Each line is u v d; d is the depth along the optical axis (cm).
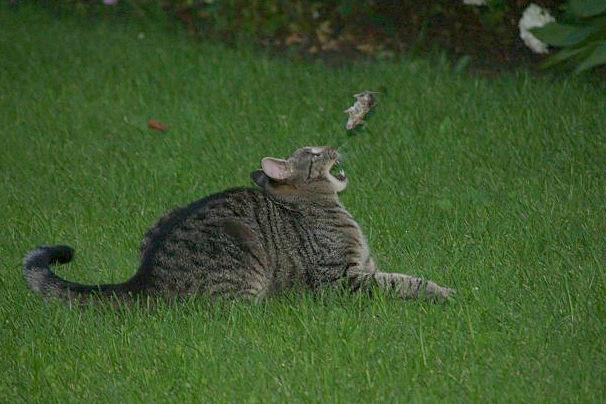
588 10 1878
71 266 1494
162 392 1154
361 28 2320
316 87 2086
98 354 1247
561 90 1941
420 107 1942
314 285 1378
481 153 1752
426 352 1179
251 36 2384
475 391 1095
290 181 1424
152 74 2231
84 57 2355
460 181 1669
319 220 1402
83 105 2122
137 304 1309
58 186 1778
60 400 1161
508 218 1521
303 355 1195
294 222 1395
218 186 1702
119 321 1312
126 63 2295
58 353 1259
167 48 2353
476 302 1288
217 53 2294
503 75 2073
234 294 1327
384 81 2053
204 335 1249
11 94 2203
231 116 1992
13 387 1207
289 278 1377
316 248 1382
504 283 1336
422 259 1438
